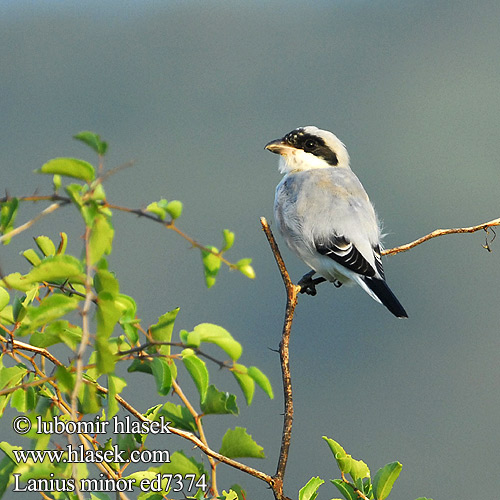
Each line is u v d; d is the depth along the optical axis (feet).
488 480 60.64
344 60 164.96
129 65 162.81
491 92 147.64
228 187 114.42
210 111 140.77
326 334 72.13
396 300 18.74
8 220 10.36
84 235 10.12
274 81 161.27
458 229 17.39
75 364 10.69
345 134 146.20
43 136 134.51
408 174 126.00
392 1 174.50
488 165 126.72
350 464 11.89
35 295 11.98
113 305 10.24
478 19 167.63
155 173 117.70
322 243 19.52
